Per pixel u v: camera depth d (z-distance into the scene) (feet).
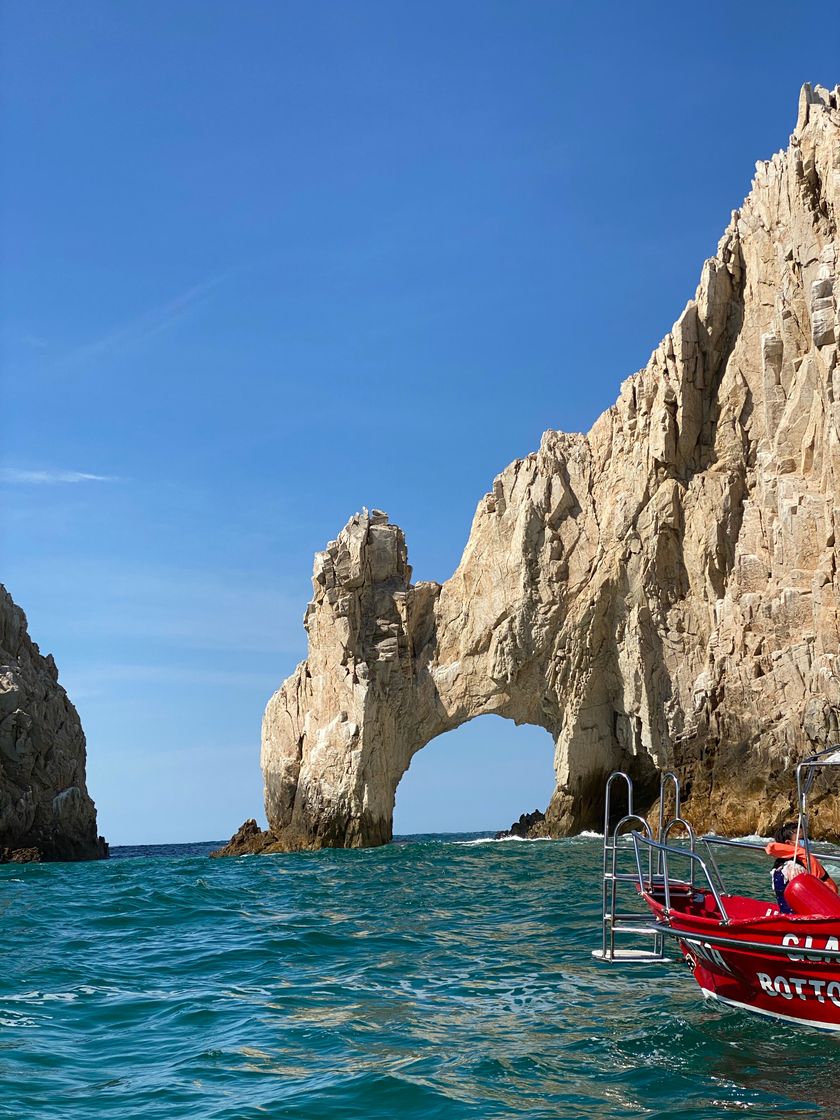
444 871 146.41
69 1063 47.55
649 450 203.72
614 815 207.10
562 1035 51.01
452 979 65.10
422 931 85.71
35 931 90.48
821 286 183.11
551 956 71.51
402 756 220.02
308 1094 42.60
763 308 202.28
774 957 51.34
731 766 181.16
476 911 98.58
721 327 207.31
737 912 61.77
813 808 167.12
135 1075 45.68
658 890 61.26
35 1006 58.90
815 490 184.65
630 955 59.72
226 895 119.24
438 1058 47.47
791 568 183.21
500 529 217.15
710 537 196.65
